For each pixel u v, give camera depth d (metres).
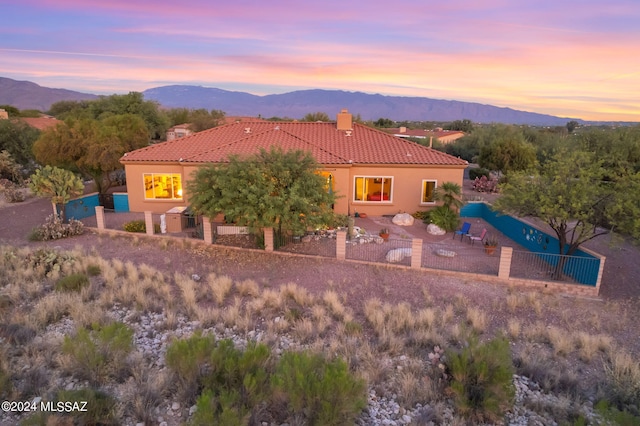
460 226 20.19
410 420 6.57
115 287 11.79
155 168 21.56
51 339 8.37
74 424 5.61
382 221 21.00
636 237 11.98
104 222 19.09
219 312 10.63
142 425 6.00
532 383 7.91
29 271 12.43
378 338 9.47
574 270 13.41
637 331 10.55
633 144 26.27
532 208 13.42
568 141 34.69
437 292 12.58
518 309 11.57
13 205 23.86
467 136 52.78
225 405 5.66
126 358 7.74
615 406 7.16
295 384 6.03
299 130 25.41
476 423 6.60
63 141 22.75
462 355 7.37
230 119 82.88
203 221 16.42
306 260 15.09
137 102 56.69
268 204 14.29
